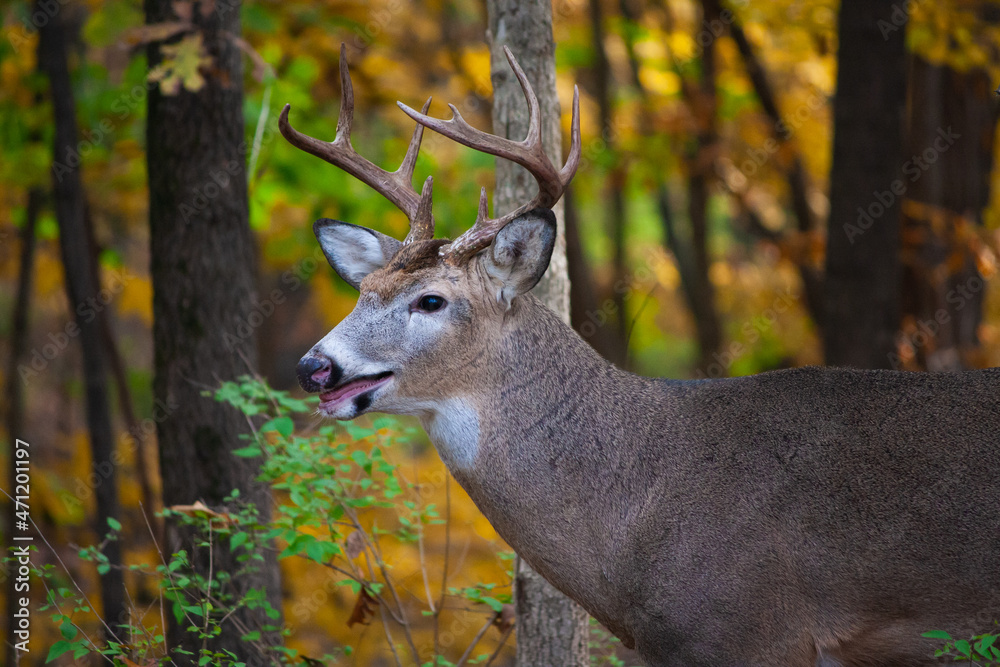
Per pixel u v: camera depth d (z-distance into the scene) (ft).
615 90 75.72
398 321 24.25
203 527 30.81
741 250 92.99
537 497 24.30
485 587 31.40
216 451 34.06
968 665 22.57
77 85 51.57
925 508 22.29
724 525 22.80
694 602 22.70
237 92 35.12
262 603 28.91
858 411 23.39
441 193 53.36
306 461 28.96
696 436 23.86
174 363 34.35
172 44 34.88
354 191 49.98
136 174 49.44
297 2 51.67
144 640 27.20
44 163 48.62
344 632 51.29
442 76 69.51
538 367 24.75
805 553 22.47
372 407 24.36
